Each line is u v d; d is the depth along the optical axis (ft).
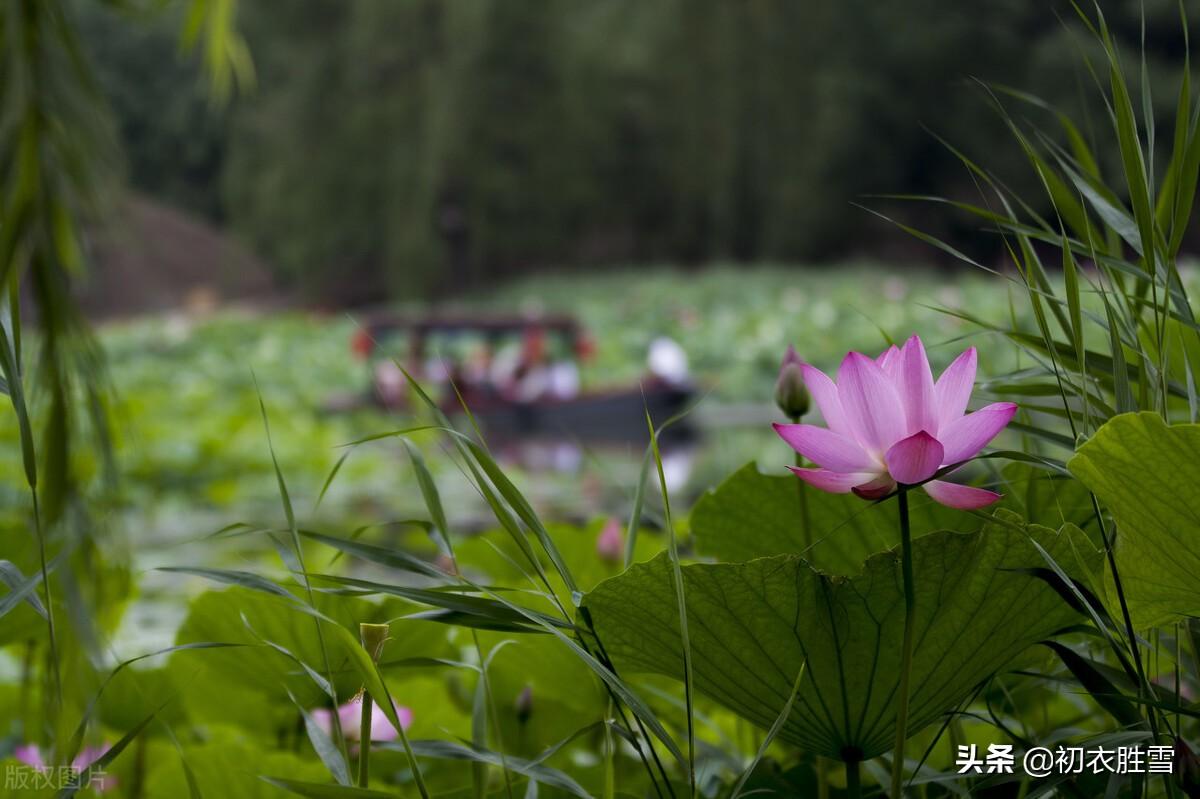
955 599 2.28
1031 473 2.99
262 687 3.60
